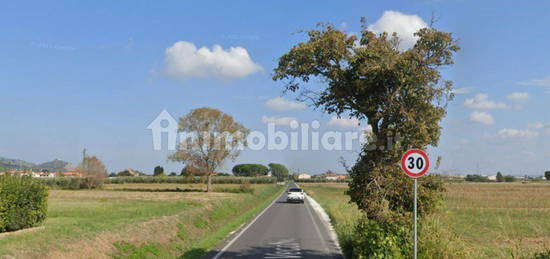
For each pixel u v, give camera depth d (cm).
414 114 1199
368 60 1206
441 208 1305
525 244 1822
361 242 1219
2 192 1861
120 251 1380
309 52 1234
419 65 1194
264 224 2569
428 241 1116
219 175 13838
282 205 4662
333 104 1326
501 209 3991
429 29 1196
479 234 2244
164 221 1994
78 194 6234
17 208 1914
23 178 2022
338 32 1252
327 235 2030
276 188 10150
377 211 1216
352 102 1292
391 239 1120
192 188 8344
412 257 1093
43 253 1119
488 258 1391
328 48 1243
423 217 1220
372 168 1234
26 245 1159
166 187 8825
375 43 1245
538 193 6875
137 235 1578
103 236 1416
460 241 1191
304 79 1321
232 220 3000
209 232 2295
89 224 1698
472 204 4616
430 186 1255
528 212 3712
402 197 1216
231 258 1404
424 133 1194
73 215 2659
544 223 2822
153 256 1466
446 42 1184
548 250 1204
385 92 1234
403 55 1195
